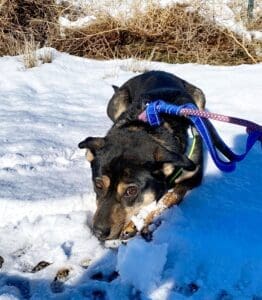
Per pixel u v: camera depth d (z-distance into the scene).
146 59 1.59
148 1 1.67
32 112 1.22
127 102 1.01
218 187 0.91
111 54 1.63
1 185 0.90
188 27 1.66
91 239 0.80
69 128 1.13
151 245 0.73
